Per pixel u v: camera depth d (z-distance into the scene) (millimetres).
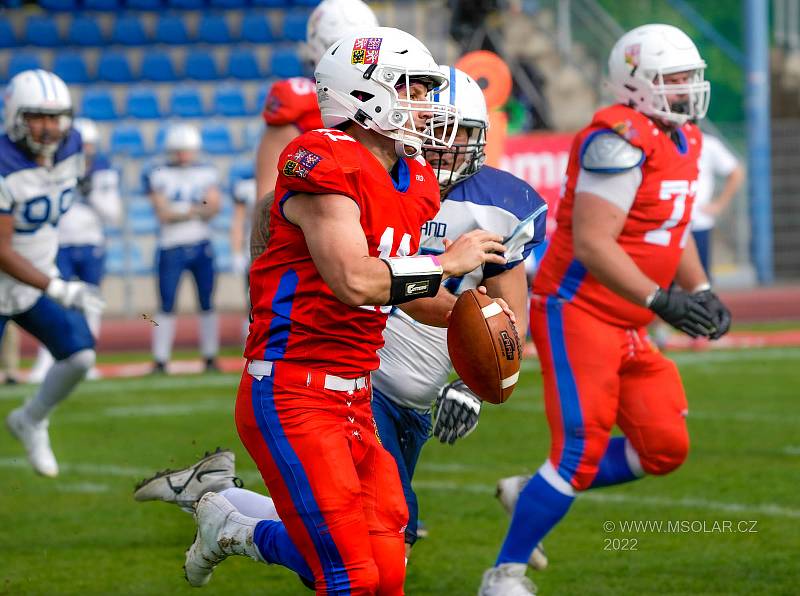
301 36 65375
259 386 12477
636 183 16594
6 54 63500
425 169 13070
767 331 46438
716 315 16969
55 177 22938
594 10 62344
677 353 41156
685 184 17031
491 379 13336
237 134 60656
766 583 17016
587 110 61781
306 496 12211
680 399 17297
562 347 16844
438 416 14727
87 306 22219
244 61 63531
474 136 14508
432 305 14250
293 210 11977
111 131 61188
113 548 20016
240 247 40438
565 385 16719
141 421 30625
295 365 12375
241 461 26297
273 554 13664
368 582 12219
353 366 12547
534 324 17375
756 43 57312
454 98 14219
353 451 12688
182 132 38719
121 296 54875
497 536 20188
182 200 38812
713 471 24078
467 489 23406
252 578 18500
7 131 22438
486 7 57844
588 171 16547
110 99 61750
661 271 17344
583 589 17125
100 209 36750
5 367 38281
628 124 16484
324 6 17688
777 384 34219
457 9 57812
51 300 23281
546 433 28703
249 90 62562
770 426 28297
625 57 17062
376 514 12953
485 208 14992
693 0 65062
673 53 16797
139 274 54938
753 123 57812
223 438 28328
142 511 22422
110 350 46375
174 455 26641
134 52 64188
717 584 17078
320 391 12375
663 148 16719
